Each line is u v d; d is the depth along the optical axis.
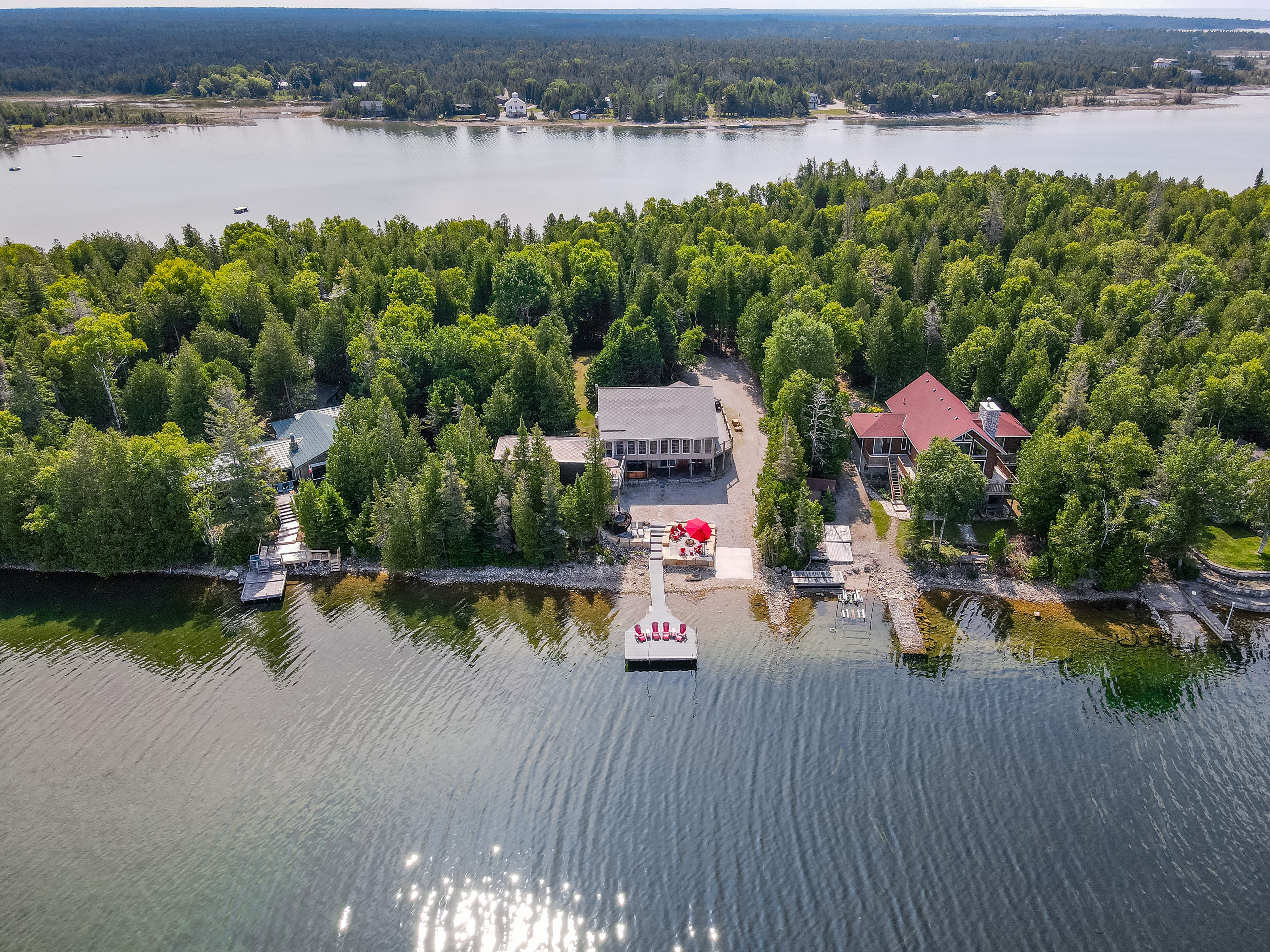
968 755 53.97
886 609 67.12
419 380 94.50
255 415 92.31
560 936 44.03
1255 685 59.56
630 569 72.56
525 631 65.88
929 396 85.56
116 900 45.72
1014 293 113.44
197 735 56.28
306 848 48.53
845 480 84.44
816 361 91.50
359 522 73.44
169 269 121.56
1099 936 43.44
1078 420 83.94
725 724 56.69
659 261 133.38
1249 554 71.81
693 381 109.31
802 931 43.88
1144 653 62.66
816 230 148.25
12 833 49.50
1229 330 99.62
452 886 46.47
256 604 69.69
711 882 46.41
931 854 47.69
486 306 124.00
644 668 61.59
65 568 73.38
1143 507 68.56
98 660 63.59
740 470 86.19
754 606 67.81
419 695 59.53
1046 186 169.38
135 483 71.06
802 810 50.38
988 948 42.94
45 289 115.31
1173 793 51.25
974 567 70.75
